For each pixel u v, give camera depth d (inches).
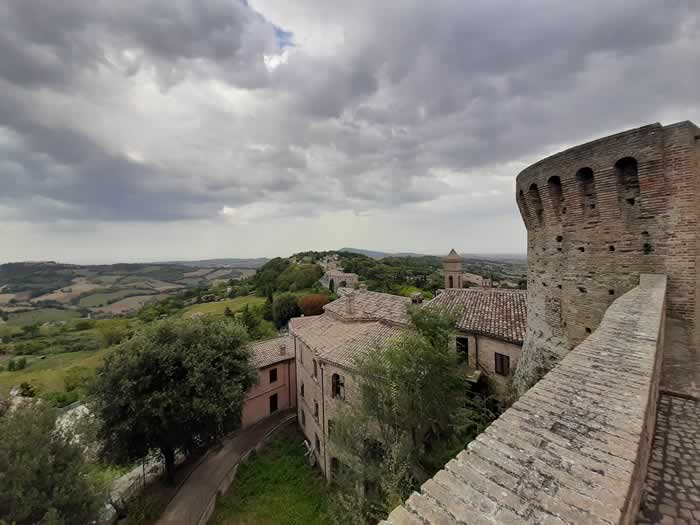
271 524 780.0
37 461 581.0
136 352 928.3
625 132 445.4
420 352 574.2
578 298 519.5
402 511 120.0
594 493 117.2
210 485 957.2
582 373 215.9
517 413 175.5
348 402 761.0
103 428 874.8
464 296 1043.9
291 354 1460.4
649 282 414.6
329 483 855.7
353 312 1116.5
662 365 347.6
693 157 403.9
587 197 503.8
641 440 152.1
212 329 1092.5
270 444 1126.4
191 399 910.4
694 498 183.9
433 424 596.1
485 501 119.0
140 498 890.7
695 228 403.9
